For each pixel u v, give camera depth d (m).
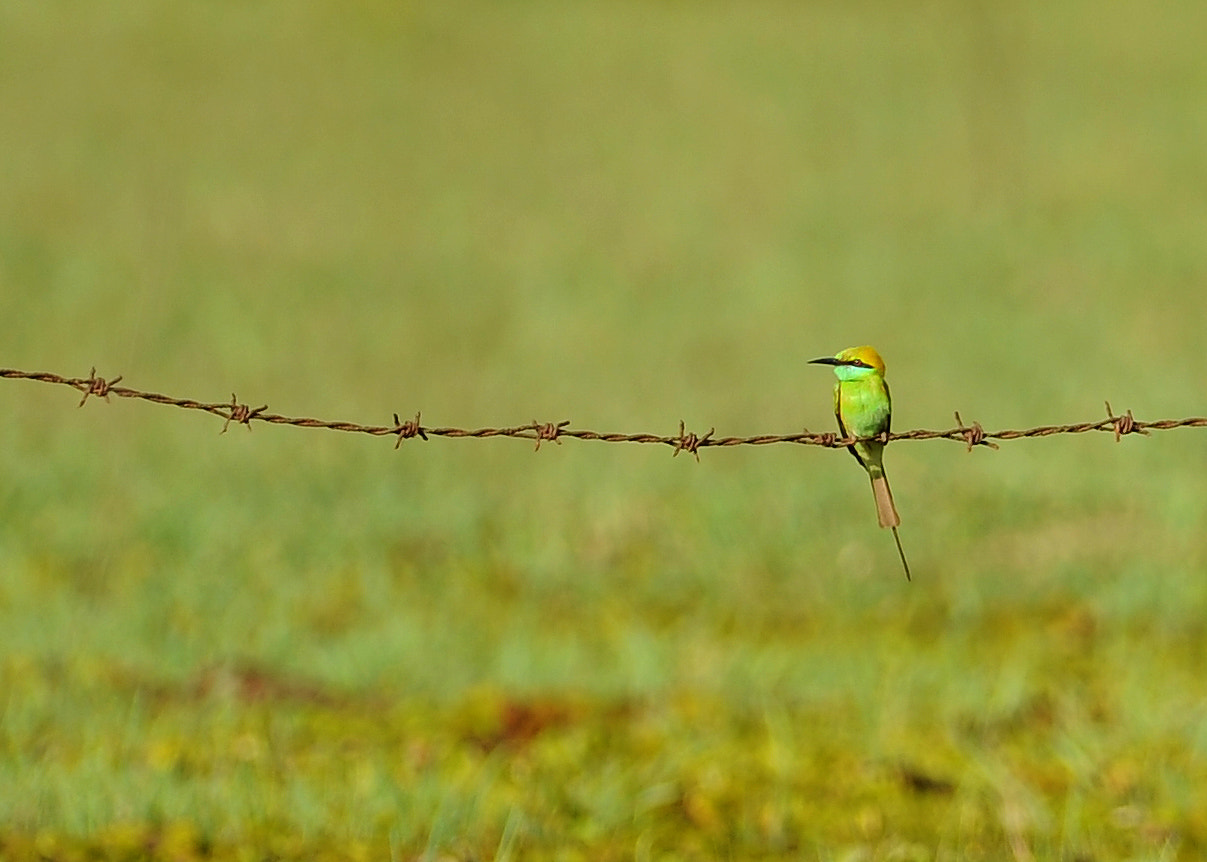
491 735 12.66
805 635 15.45
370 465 19.97
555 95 47.59
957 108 45.28
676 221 35.84
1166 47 51.16
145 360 24.27
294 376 23.78
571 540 17.80
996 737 12.75
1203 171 38.72
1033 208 35.94
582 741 12.37
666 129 44.59
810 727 12.94
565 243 33.81
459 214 35.91
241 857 10.34
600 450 20.59
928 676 13.79
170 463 19.78
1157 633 15.12
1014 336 26.27
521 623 15.46
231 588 15.97
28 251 30.25
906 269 31.44
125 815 10.79
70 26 50.22
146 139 40.66
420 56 50.53
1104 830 11.14
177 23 51.12
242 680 13.52
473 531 17.88
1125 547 17.09
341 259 31.81
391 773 11.52
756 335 26.91
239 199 35.62
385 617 15.62
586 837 10.98
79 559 16.77
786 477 19.41
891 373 24.30
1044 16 54.59
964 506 18.39
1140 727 12.75
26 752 11.87
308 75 47.69
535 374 24.25
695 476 19.56
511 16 55.53
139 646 14.27
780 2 58.62
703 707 13.16
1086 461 19.64
